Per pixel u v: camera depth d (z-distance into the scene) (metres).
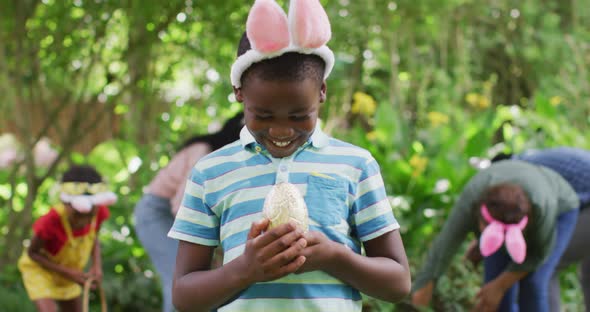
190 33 6.28
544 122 7.30
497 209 3.85
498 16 10.11
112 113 7.41
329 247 1.86
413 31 7.81
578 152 4.41
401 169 5.78
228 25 5.90
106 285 5.43
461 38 9.25
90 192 4.57
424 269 4.28
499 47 10.63
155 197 4.33
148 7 5.81
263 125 1.86
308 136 1.91
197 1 5.79
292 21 1.81
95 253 4.83
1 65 6.09
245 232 1.98
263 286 1.97
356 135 6.42
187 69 7.98
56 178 7.20
